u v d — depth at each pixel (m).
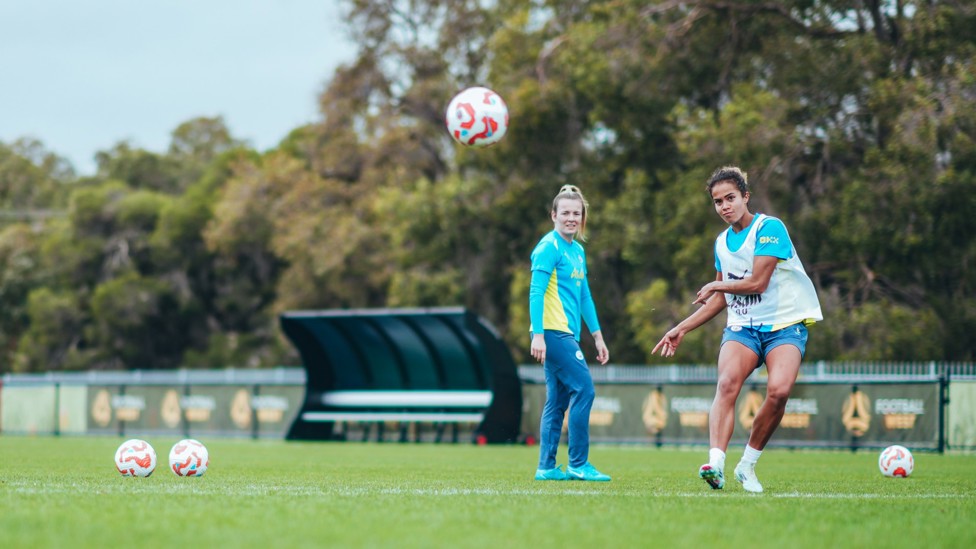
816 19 112.81
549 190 135.12
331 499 24.61
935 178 97.44
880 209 100.94
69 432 101.44
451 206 141.75
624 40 118.50
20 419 105.00
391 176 165.12
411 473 38.56
